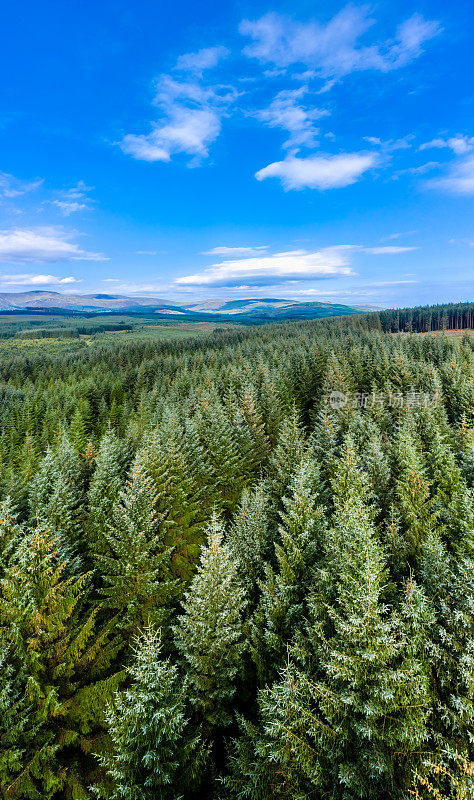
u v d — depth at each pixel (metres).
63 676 17.92
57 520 25.81
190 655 18.20
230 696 18.17
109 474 29.91
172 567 27.75
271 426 54.88
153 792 13.49
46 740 15.84
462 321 198.75
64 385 113.94
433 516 23.64
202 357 133.00
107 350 184.38
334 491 29.81
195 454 38.44
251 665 20.62
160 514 28.08
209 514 33.69
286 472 34.47
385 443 38.41
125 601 22.59
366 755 12.56
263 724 16.44
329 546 19.41
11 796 14.18
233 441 43.94
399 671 12.75
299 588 20.45
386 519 24.88
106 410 90.62
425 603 15.45
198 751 15.72
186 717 17.48
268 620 19.36
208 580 18.72
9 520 20.98
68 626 19.83
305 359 87.50
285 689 14.11
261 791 14.08
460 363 73.56
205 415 51.03
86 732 16.58
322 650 15.09
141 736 13.34
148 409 74.06
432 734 12.83
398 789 12.19
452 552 22.08
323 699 13.79
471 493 22.55
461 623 14.72
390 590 17.66
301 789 13.59
